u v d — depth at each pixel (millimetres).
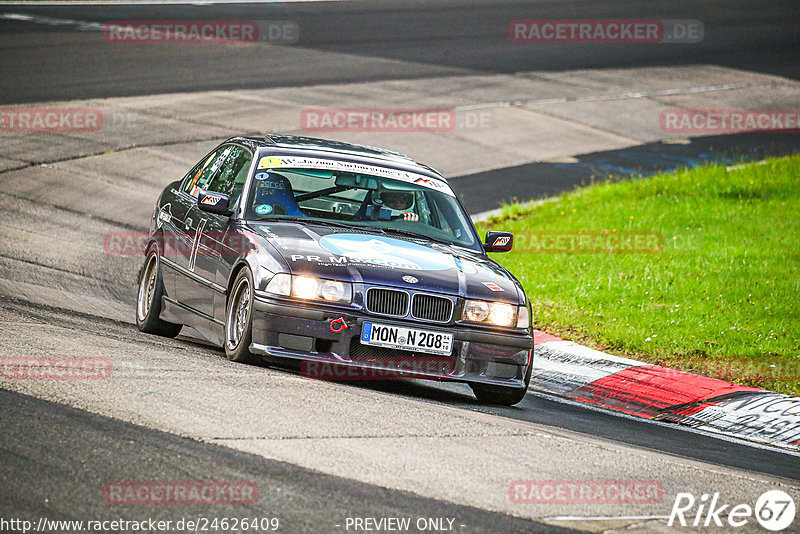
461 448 19703
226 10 120812
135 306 36594
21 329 26062
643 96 92875
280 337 24531
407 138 73750
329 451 18281
